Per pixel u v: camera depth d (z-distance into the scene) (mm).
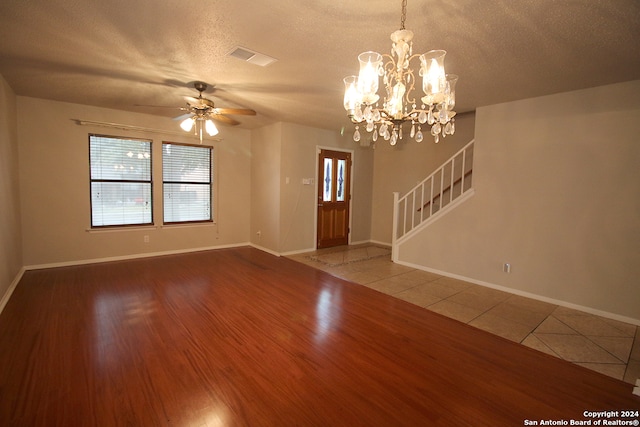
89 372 2109
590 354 2467
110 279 4035
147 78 3262
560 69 2732
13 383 1981
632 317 3020
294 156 5664
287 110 4531
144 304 3275
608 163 3113
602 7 1789
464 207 4230
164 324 2838
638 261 2984
